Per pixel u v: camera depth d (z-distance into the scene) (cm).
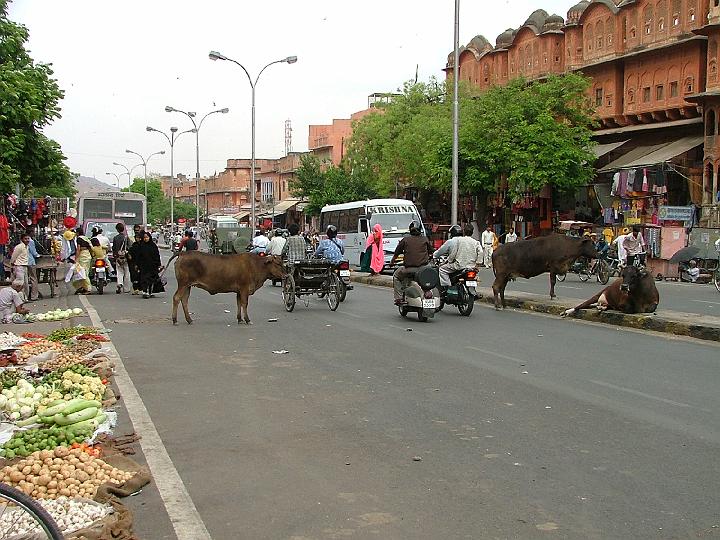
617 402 834
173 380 966
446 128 4206
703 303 1908
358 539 467
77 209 3284
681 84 3562
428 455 643
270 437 701
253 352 1188
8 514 373
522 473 593
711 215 3072
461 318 1653
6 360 1000
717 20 3262
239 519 503
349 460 630
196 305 1961
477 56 5184
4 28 2359
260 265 1566
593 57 4128
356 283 2900
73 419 710
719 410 795
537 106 3788
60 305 1950
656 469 600
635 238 2580
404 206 3459
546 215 4253
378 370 1033
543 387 916
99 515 500
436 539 466
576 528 481
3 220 2358
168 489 557
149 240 2162
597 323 1560
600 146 4012
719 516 500
